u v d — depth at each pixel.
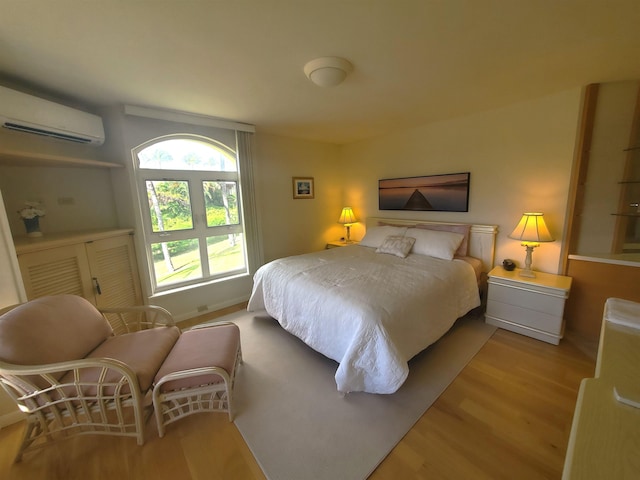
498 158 2.80
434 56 1.69
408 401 1.72
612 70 1.92
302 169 4.04
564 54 1.69
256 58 1.67
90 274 2.16
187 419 1.63
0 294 1.57
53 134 2.02
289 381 1.95
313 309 2.06
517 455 1.35
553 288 2.23
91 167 2.45
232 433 1.53
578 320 2.44
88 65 1.70
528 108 2.54
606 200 2.27
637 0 1.19
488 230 2.89
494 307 2.61
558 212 2.48
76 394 1.36
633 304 1.14
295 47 1.56
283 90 2.17
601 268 2.28
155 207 2.83
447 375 1.94
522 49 1.63
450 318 2.27
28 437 1.38
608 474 0.49
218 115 2.79
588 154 2.28
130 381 1.38
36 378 1.33
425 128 3.35
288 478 1.28
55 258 1.89
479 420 1.56
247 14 1.26
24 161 1.95
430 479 1.25
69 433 1.51
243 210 3.34
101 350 1.65
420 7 1.24
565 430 1.48
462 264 2.66
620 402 0.65
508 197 2.79
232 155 3.30
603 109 2.18
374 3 1.20
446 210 3.29
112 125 2.48
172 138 2.85
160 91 2.13
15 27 1.30
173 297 2.95
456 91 2.28
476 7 1.24
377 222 4.02
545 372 1.95
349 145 4.34
